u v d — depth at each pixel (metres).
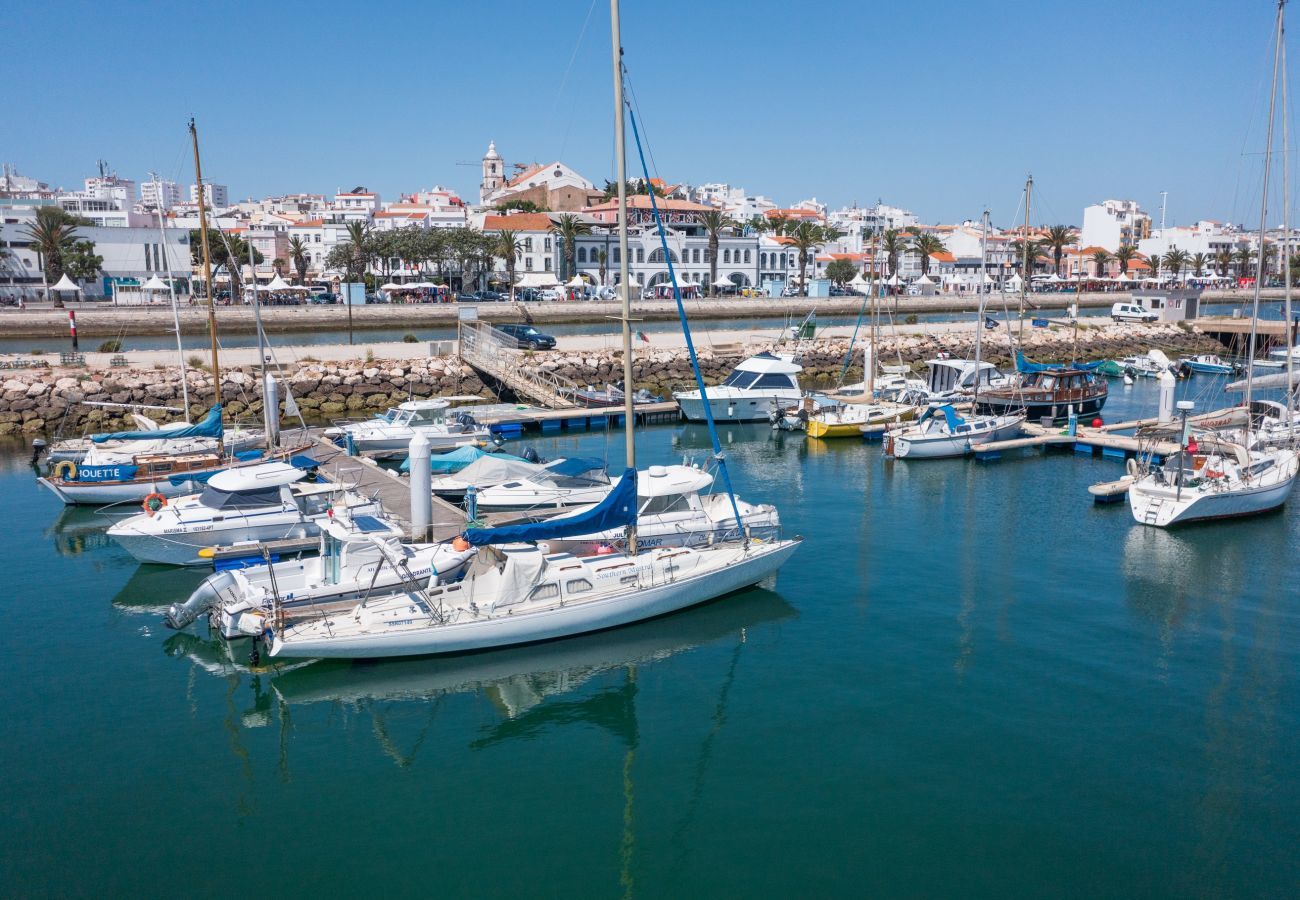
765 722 18.27
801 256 121.69
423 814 15.45
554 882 13.71
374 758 17.22
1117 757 16.86
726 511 27.47
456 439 42.22
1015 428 45.00
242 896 13.41
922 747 17.23
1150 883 13.52
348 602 21.94
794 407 51.69
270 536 27.83
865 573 26.73
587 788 16.17
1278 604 24.22
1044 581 26.02
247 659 21.25
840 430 47.66
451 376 60.41
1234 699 19.00
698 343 78.56
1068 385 52.72
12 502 34.12
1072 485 37.78
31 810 15.42
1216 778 16.17
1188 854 14.16
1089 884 13.50
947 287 148.50
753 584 25.39
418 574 23.25
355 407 57.00
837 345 77.44
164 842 14.63
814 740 17.56
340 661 20.75
